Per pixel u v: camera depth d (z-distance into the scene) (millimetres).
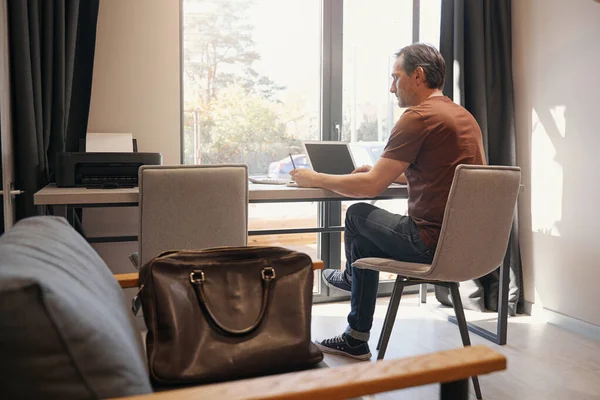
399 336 2822
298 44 3340
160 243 1935
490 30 3277
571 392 2160
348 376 706
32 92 2479
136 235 2939
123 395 700
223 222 1980
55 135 2607
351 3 3410
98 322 708
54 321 649
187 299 1181
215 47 3174
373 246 2381
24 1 2424
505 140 3281
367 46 3465
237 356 1156
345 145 2844
